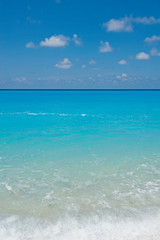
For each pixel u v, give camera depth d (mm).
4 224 5156
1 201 6215
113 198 6402
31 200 6281
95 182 7520
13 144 12562
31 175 8086
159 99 68500
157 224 5133
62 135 15227
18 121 22641
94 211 5719
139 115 28000
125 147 12000
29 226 5090
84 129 17766
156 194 6637
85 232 4875
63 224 5164
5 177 7883
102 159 9945
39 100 65562
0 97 83750
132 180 7680
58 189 6996
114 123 21234
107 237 4703
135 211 5699
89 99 71500
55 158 10070
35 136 14836
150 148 11805
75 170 8602
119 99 70188
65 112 32031
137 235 4750
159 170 8617
